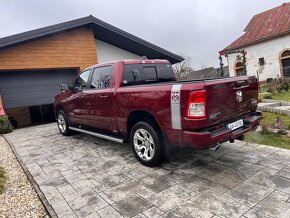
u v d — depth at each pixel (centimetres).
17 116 1253
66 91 637
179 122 334
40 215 302
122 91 427
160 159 396
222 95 339
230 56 2725
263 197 296
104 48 1198
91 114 528
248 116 406
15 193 361
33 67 964
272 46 2378
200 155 448
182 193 320
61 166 452
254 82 412
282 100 990
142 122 403
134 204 303
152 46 1191
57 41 1020
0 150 607
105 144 574
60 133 748
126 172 400
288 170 360
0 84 930
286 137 506
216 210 277
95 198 325
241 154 436
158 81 523
